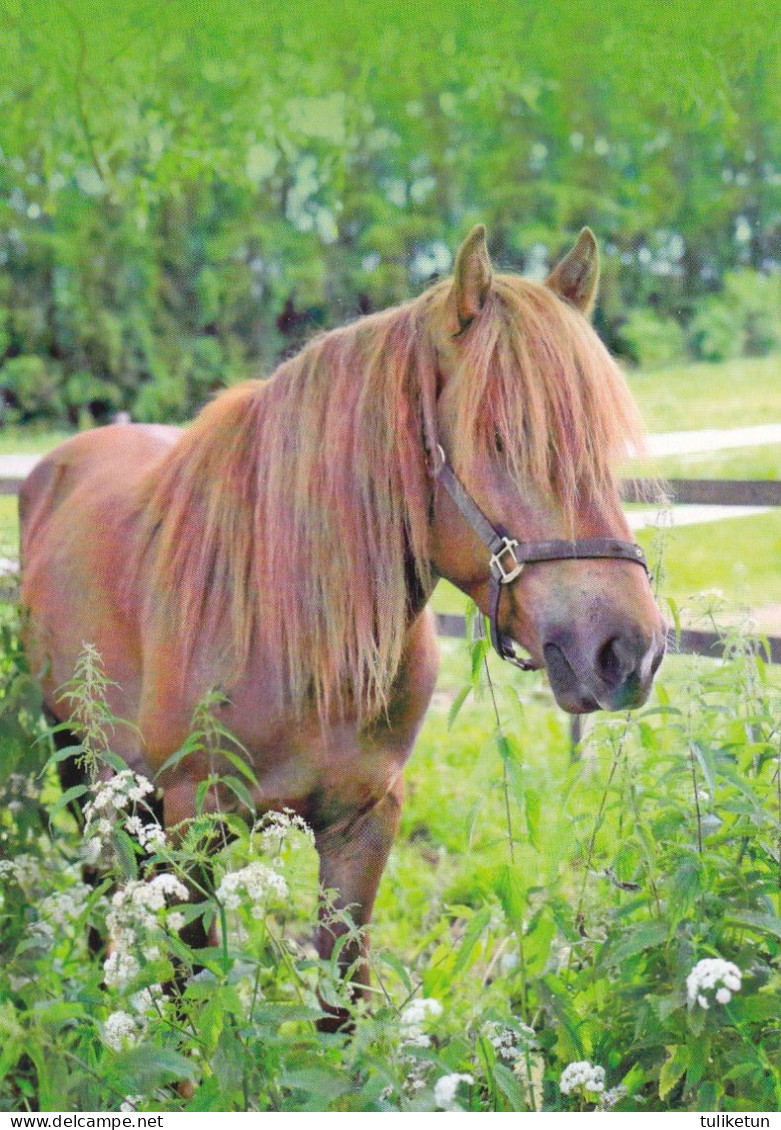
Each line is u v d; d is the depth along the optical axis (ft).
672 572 21.80
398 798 7.02
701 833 5.85
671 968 5.49
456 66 19.90
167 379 44.93
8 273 44.55
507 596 5.80
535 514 5.60
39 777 7.52
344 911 6.00
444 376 6.01
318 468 6.30
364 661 6.29
